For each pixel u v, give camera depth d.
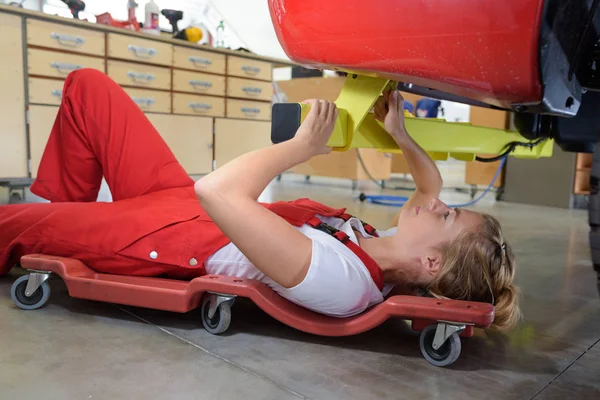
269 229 0.88
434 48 0.81
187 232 1.10
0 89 2.44
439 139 1.39
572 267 1.79
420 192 1.24
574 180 3.62
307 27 0.93
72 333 1.00
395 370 0.91
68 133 1.35
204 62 3.28
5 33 2.41
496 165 3.90
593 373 0.94
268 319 1.14
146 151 1.32
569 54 0.78
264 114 3.72
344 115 1.06
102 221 1.12
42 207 1.19
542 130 1.59
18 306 1.12
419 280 1.05
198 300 1.04
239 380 0.84
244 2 4.99
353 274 0.94
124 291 1.04
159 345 0.96
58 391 0.77
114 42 2.81
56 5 3.30
